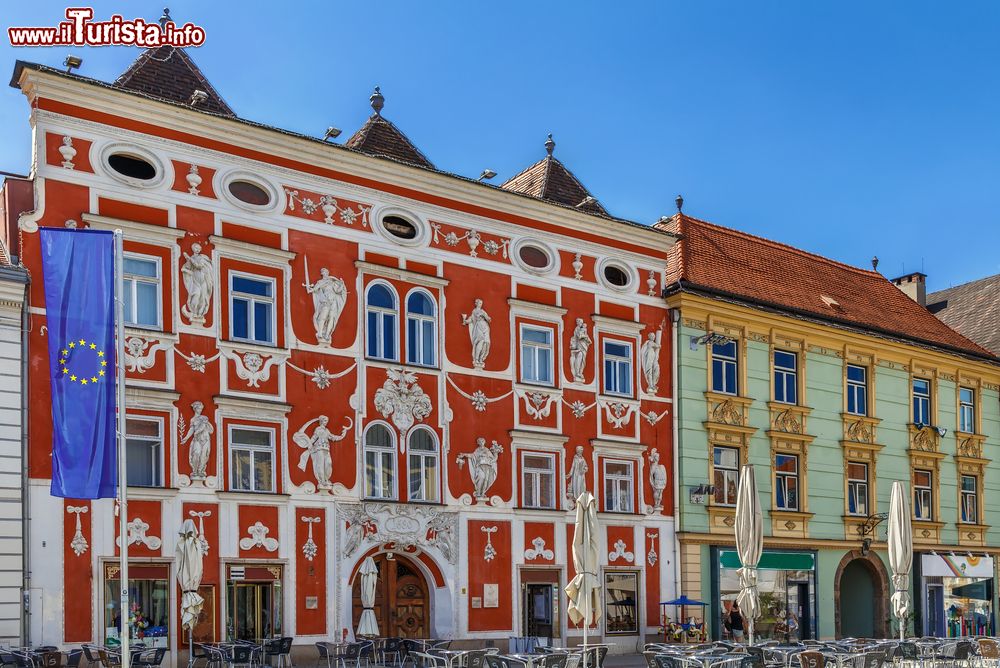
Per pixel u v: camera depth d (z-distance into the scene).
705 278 37.88
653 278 35.97
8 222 25.06
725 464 36.69
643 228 35.47
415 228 30.86
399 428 29.58
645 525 34.22
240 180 28.00
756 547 27.84
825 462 39.53
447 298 31.03
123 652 20.66
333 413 28.52
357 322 29.28
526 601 31.53
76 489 23.02
